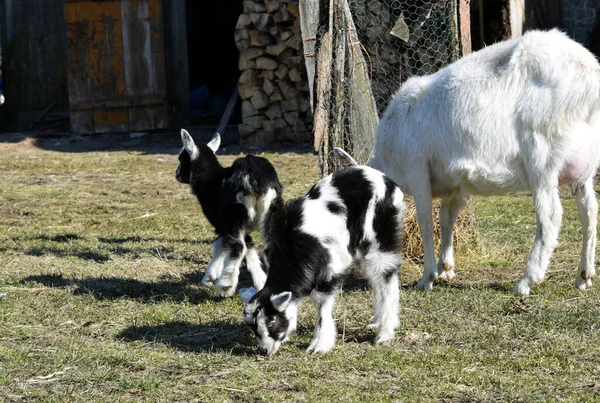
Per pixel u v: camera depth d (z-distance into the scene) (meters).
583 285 6.17
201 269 7.21
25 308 5.95
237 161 6.08
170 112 18.06
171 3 18.00
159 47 17.58
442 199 6.58
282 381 4.46
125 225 9.17
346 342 5.13
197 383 4.46
